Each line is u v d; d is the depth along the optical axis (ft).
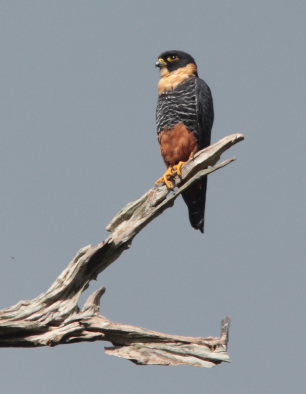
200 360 36.58
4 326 35.09
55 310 36.27
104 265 37.42
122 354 35.70
